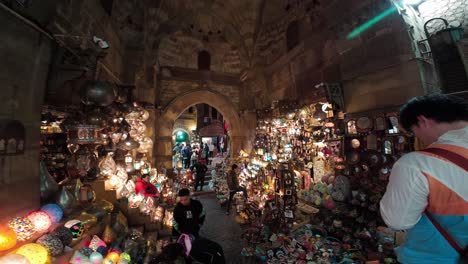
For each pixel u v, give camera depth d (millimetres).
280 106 6000
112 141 3533
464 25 2982
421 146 2877
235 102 8828
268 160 6453
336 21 4523
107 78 4676
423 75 3062
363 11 3900
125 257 2393
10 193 1704
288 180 4160
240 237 4133
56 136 4035
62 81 2221
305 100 5504
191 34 8352
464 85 2658
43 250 1636
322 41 4961
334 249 3104
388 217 889
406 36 3191
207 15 8227
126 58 6012
